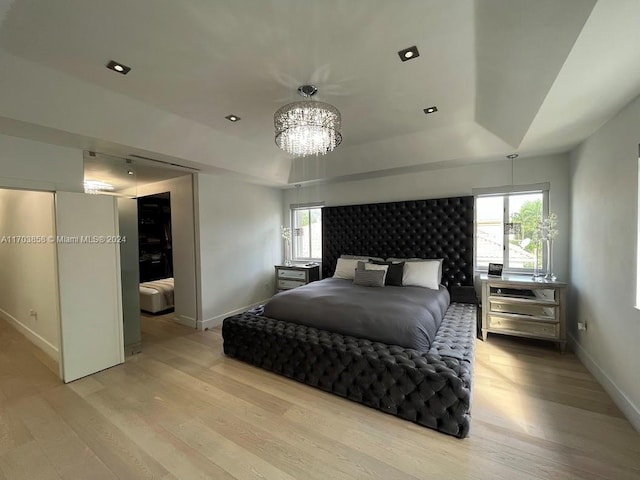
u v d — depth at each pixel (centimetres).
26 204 341
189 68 199
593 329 257
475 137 311
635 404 190
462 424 183
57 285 259
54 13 147
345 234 475
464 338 250
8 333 379
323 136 231
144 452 175
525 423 195
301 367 253
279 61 193
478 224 386
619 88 173
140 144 271
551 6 122
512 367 272
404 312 251
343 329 259
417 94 239
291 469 161
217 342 353
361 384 221
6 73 182
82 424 201
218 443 182
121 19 152
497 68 190
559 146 300
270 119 288
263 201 507
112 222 295
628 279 199
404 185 428
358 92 235
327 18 153
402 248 427
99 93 222
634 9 109
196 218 397
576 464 160
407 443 180
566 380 248
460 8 145
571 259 317
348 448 177
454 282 394
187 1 141
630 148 194
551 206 335
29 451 177
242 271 464
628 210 198
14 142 236
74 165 272
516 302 322
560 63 149
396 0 141
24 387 251
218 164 352
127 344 315
